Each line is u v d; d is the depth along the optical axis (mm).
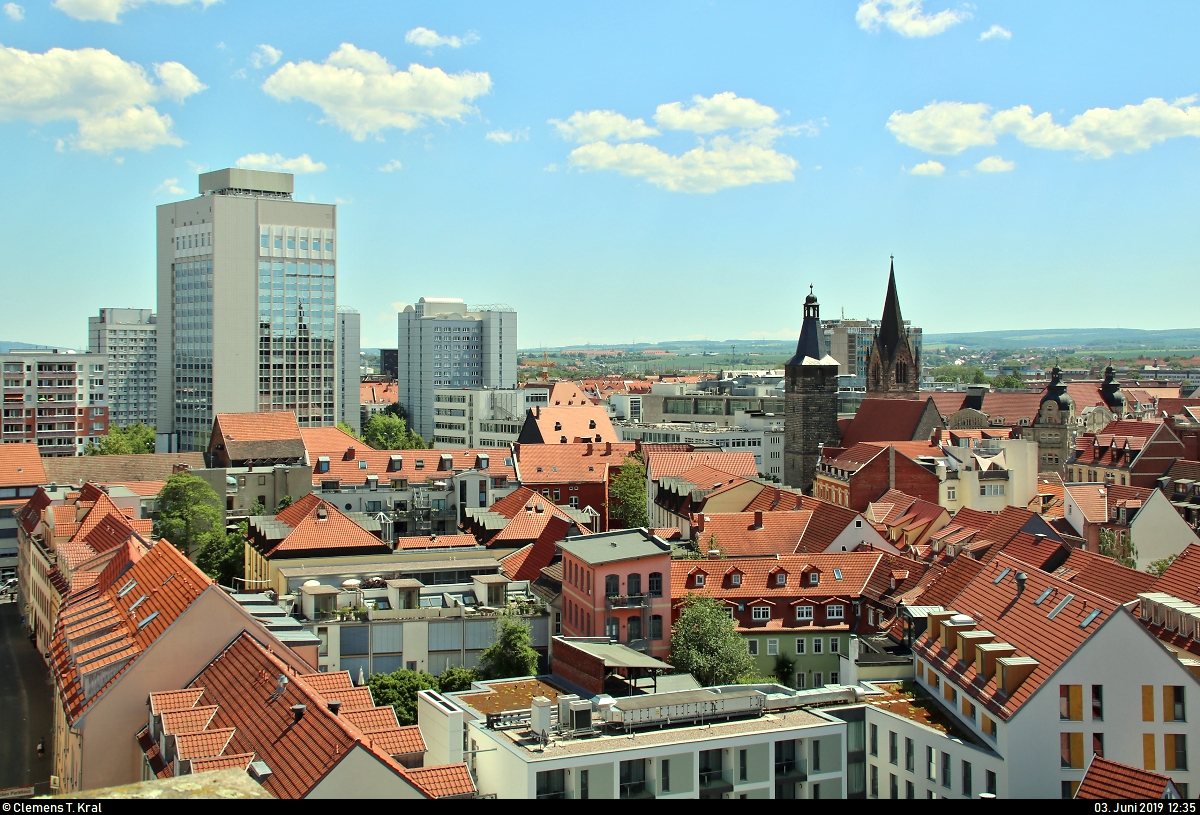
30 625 165750
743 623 122375
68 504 171625
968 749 76125
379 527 163250
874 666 92250
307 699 62656
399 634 112750
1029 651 79375
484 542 158500
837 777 77500
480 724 78062
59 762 89875
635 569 113938
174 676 77000
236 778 25266
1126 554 148500
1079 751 74312
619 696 87438
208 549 165625
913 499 179125
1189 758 74625
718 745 74188
